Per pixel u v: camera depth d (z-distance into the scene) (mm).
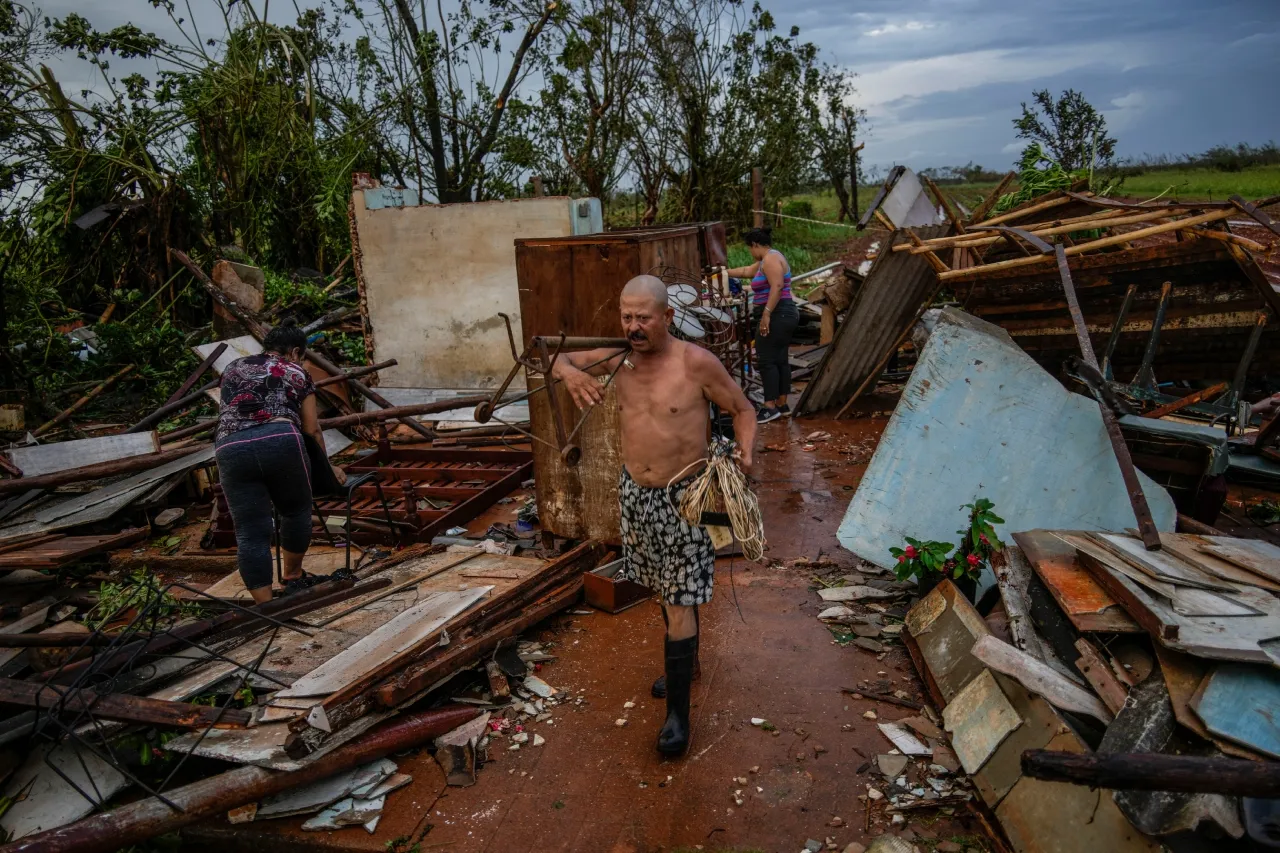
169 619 4691
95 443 6801
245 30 12750
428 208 8195
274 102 12688
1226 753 2385
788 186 24062
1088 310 6453
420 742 3564
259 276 10414
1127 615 3025
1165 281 6039
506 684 3912
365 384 8820
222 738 3195
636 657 4258
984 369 4660
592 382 3250
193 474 6766
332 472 4992
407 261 8414
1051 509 4520
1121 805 2377
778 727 3625
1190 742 2494
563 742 3598
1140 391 5312
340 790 3277
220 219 12367
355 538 5773
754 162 21453
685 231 5594
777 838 3008
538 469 5223
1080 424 4547
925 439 4684
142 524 6309
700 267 6297
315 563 5434
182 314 11523
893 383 9977
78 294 11727
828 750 3455
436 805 3242
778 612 4641
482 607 4168
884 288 8289
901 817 3066
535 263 4945
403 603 4312
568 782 3350
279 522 4906
